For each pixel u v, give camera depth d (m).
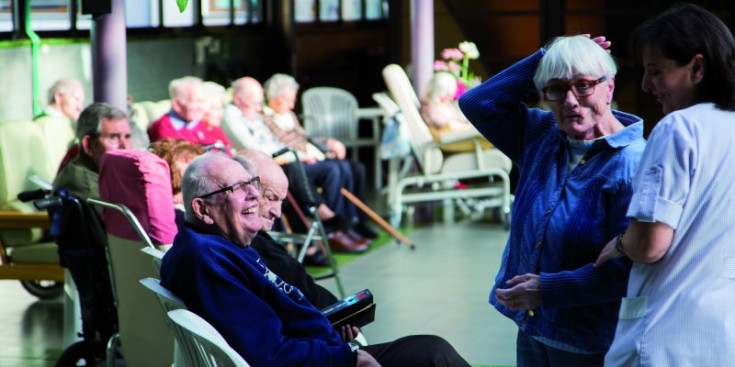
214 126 7.41
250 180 3.21
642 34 2.68
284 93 7.84
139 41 9.60
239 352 3.03
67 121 6.81
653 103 11.57
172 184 4.59
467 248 8.05
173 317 2.86
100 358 4.78
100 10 5.38
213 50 10.77
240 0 11.34
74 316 5.16
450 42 12.13
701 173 2.56
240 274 3.11
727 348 2.55
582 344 2.96
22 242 5.96
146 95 9.72
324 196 7.78
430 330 5.85
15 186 6.21
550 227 2.97
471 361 5.26
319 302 4.17
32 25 8.34
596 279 2.81
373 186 10.95
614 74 2.99
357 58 13.09
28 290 6.68
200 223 3.20
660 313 2.61
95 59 5.62
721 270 2.57
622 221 2.87
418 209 9.77
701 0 10.09
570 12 11.81
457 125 8.90
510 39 12.01
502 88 3.28
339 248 7.87
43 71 8.36
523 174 3.20
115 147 4.94
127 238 4.16
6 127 6.25
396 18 11.86
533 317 3.06
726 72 2.59
